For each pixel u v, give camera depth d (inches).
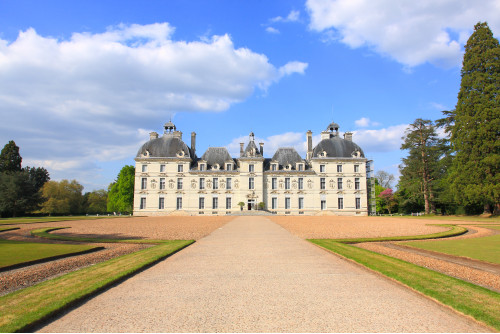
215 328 233.6
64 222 1491.1
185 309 275.3
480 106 1726.1
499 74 1732.3
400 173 2596.0
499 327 234.2
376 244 724.7
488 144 1668.3
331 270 427.5
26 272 425.4
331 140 2797.7
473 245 699.4
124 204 3061.0
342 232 987.9
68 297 299.0
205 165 2677.2
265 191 2674.7
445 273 430.3
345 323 243.3
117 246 686.5
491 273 431.5
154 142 2743.6
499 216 1743.4
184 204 2625.5
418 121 2432.3
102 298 308.3
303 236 860.0
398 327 235.8
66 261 505.0
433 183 2321.6
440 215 2249.0
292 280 373.7
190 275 400.8
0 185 2541.8
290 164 2736.2
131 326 238.8
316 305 284.8
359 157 2719.0
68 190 3272.6
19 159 3093.0
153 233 956.6
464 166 1756.9
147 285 354.6
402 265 446.3
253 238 801.6
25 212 2802.7
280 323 242.8
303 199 2667.3
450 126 2208.4
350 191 2682.1
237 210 2610.7
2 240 778.2
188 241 730.8
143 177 2650.1
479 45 1811.0
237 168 2706.7
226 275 399.5
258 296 311.4
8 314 256.8
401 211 2842.0
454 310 270.2
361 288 340.8
